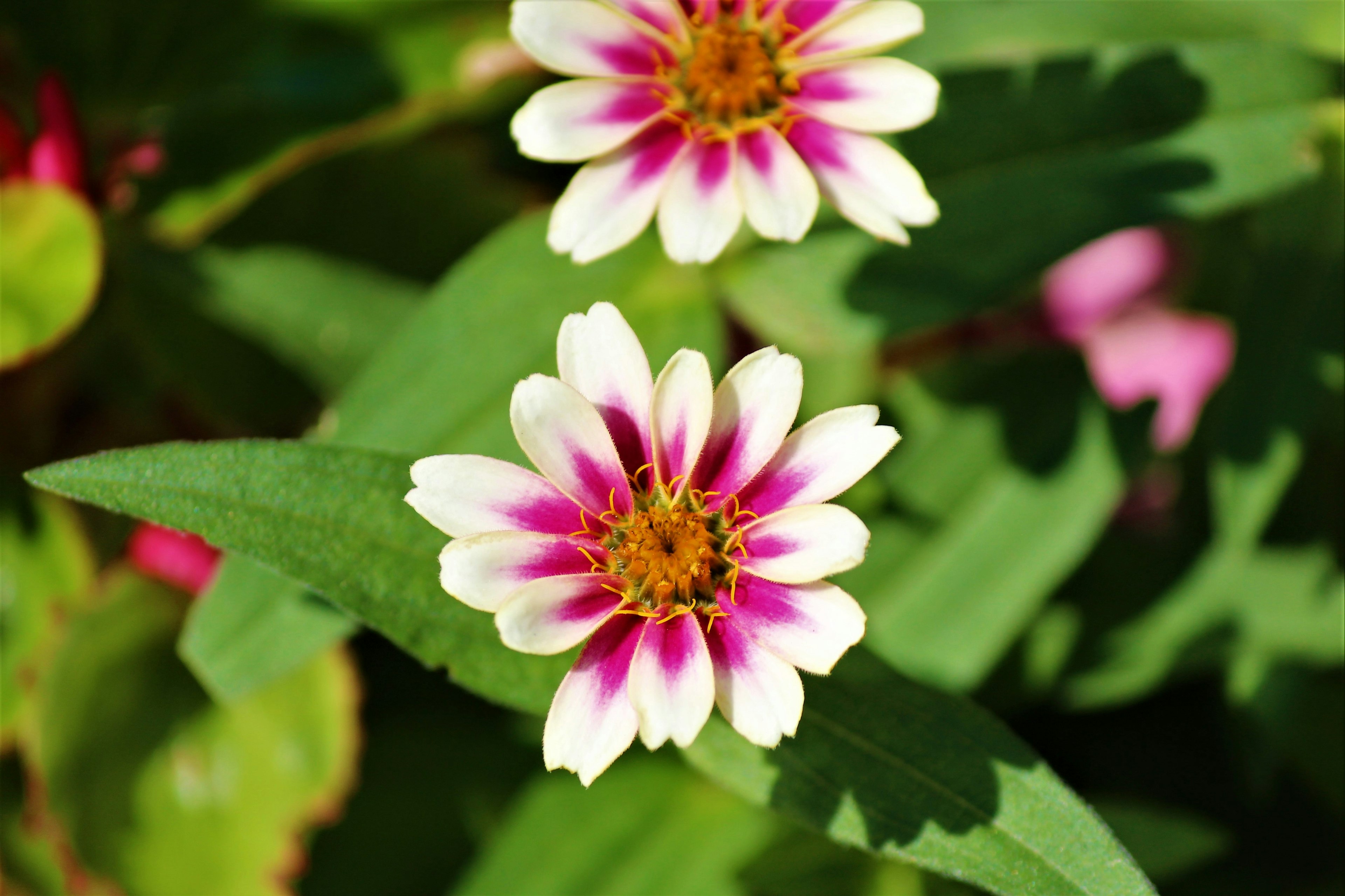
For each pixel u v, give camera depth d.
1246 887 0.59
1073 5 0.59
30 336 0.56
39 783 0.58
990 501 0.59
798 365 0.49
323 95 0.60
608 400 0.50
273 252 0.61
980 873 0.49
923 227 0.55
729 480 0.49
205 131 0.60
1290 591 0.58
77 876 0.58
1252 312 0.57
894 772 0.50
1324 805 0.60
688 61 0.52
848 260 0.55
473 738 0.60
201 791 0.59
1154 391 0.59
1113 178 0.55
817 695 0.50
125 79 0.61
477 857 0.60
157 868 0.59
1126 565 0.59
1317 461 0.59
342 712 0.59
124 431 0.61
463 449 0.54
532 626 0.48
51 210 0.57
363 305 0.61
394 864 0.59
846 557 0.48
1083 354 0.60
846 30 0.52
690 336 0.55
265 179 0.59
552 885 0.57
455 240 0.61
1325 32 0.58
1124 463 0.58
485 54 0.60
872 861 0.56
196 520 0.49
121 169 0.60
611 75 0.52
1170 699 0.61
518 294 0.55
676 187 0.51
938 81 0.55
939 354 0.61
